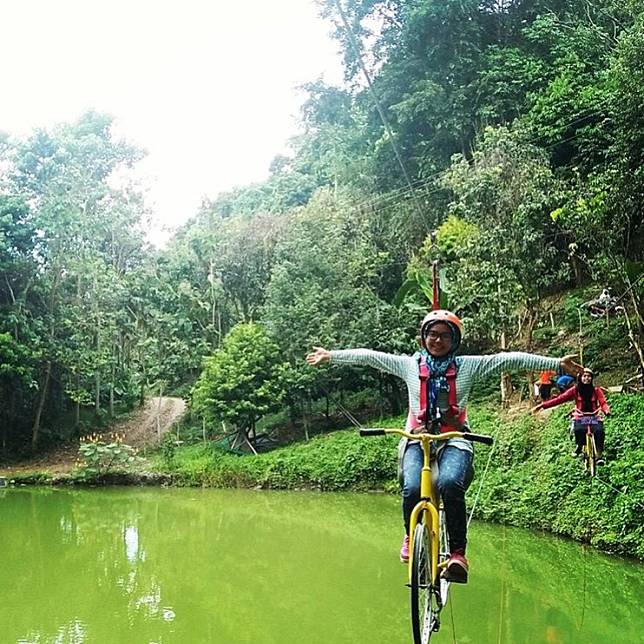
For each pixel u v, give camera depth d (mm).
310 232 22484
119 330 26859
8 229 23984
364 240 22188
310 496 17203
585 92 17781
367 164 24125
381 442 18000
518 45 22719
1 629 7500
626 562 9422
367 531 12789
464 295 14688
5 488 19797
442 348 3824
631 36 12859
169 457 20844
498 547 10547
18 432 25031
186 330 24734
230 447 21859
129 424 26828
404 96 22266
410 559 3312
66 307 25297
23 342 23594
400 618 7629
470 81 22000
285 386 21297
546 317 18328
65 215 24609
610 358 15406
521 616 7445
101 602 8539
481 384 18328
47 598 8750
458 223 17203
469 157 21656
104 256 27906
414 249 21266
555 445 12344
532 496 11977
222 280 25047
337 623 7477
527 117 18734
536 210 13500
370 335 19969
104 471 20125
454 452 3699
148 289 25719
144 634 7309
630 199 12195
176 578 9609
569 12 22453
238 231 25109
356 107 25328
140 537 12547
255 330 21891
